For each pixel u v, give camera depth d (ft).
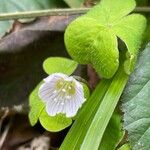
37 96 0.34
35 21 0.40
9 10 0.40
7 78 0.40
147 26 0.36
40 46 0.40
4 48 0.40
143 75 0.32
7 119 0.43
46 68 0.35
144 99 0.32
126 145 0.32
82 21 0.33
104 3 0.34
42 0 0.41
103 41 0.32
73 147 0.32
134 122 0.32
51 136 0.42
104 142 0.33
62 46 0.40
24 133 0.43
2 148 0.43
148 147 0.31
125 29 0.33
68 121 0.34
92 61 0.33
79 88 0.32
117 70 0.33
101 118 0.32
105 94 0.32
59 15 0.38
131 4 0.34
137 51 0.32
